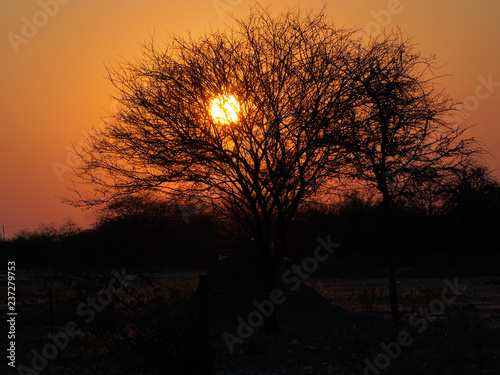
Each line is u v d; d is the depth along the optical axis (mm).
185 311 17234
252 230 28891
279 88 27953
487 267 79250
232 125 27547
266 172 28625
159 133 27750
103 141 28266
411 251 89312
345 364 21906
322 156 28109
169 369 16359
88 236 104688
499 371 20094
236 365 22312
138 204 29656
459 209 85688
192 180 28219
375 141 28703
